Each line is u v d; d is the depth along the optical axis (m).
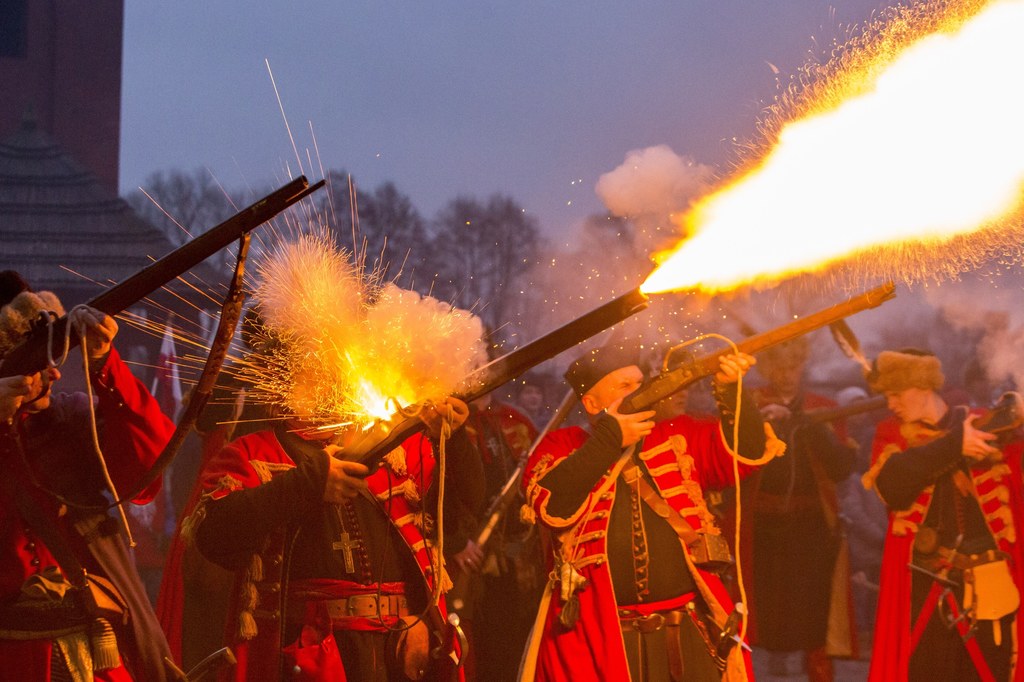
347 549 3.87
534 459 4.47
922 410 5.32
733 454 4.21
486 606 5.91
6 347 3.44
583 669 4.20
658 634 4.21
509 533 5.95
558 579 4.30
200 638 5.34
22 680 3.37
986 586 5.09
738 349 4.01
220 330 3.14
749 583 7.12
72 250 24.09
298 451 3.98
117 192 35.00
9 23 34.72
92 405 3.27
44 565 3.45
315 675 3.79
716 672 4.20
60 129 34.72
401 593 3.89
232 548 3.76
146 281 3.21
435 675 3.88
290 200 3.12
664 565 4.22
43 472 3.53
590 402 4.57
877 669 5.34
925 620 5.23
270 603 3.87
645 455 4.34
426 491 3.98
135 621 3.58
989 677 5.10
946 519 5.19
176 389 9.80
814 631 7.02
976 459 5.11
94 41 34.97
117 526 3.63
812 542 7.06
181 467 7.25
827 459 7.09
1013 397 5.12
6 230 24.14
